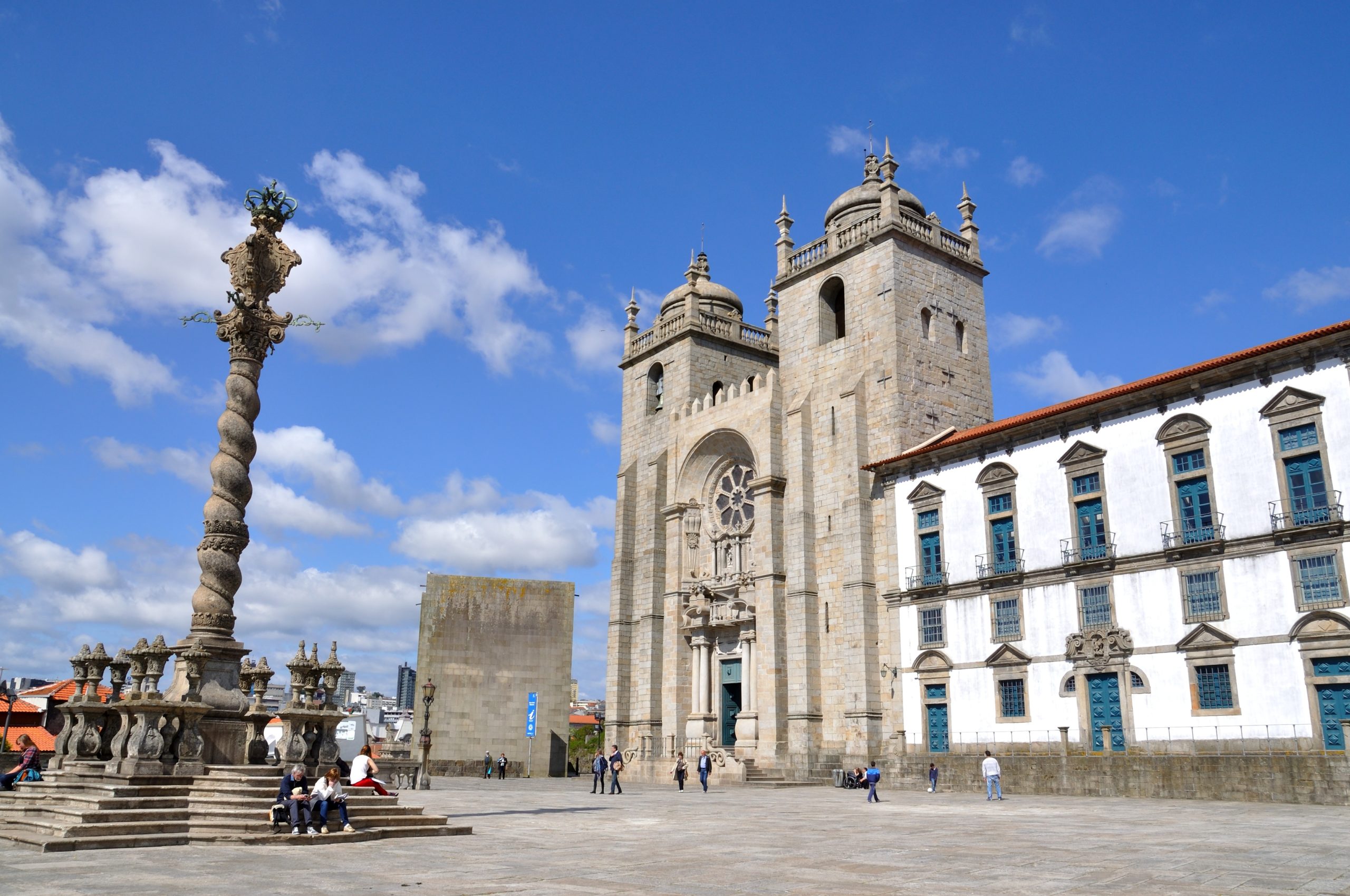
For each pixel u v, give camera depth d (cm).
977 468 4728
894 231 5612
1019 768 4028
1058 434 4400
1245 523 3691
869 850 2033
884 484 5228
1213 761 3416
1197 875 1595
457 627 6988
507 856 1920
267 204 2859
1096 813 2988
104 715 2608
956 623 4672
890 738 4891
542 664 7094
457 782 5566
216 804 2164
